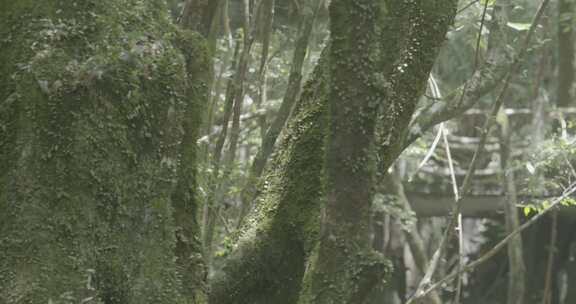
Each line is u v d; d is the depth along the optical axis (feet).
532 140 41.32
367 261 12.32
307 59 32.89
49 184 11.55
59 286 11.28
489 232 67.92
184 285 13.14
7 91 12.06
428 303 40.11
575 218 64.59
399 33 15.02
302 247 15.67
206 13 15.72
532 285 67.46
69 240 11.50
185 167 13.52
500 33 22.48
